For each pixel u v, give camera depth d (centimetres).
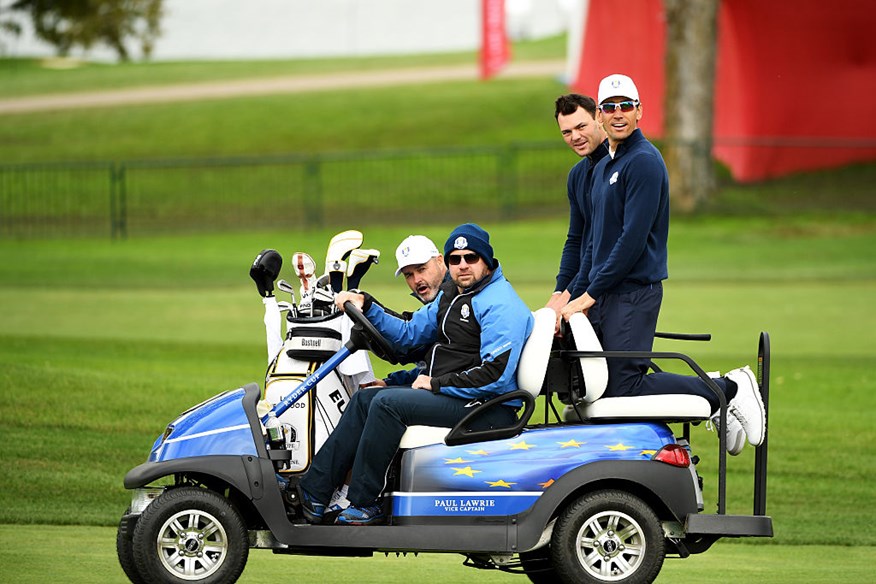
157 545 2112
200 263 7994
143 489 2236
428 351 2333
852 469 3694
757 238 8606
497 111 13412
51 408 3975
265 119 13488
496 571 2614
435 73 16125
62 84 16088
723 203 9800
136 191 11056
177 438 2166
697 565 2698
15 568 2442
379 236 8944
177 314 6153
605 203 2295
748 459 3834
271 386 2273
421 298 2408
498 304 2183
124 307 6350
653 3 11256
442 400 2173
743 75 10938
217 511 2128
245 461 2138
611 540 2156
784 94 10956
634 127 2281
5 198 10800
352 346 2203
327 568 2609
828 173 10906
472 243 2180
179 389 4281
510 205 10075
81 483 3325
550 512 2136
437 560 2777
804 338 5584
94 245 8906
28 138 12900
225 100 14512
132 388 4266
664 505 2198
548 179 11000
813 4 10756
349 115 13538
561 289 2558
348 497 2178
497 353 2161
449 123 12950
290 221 9788
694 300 6575
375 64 17688
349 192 10781
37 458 3509
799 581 2473
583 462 2164
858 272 7406
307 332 2281
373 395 2191
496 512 2152
